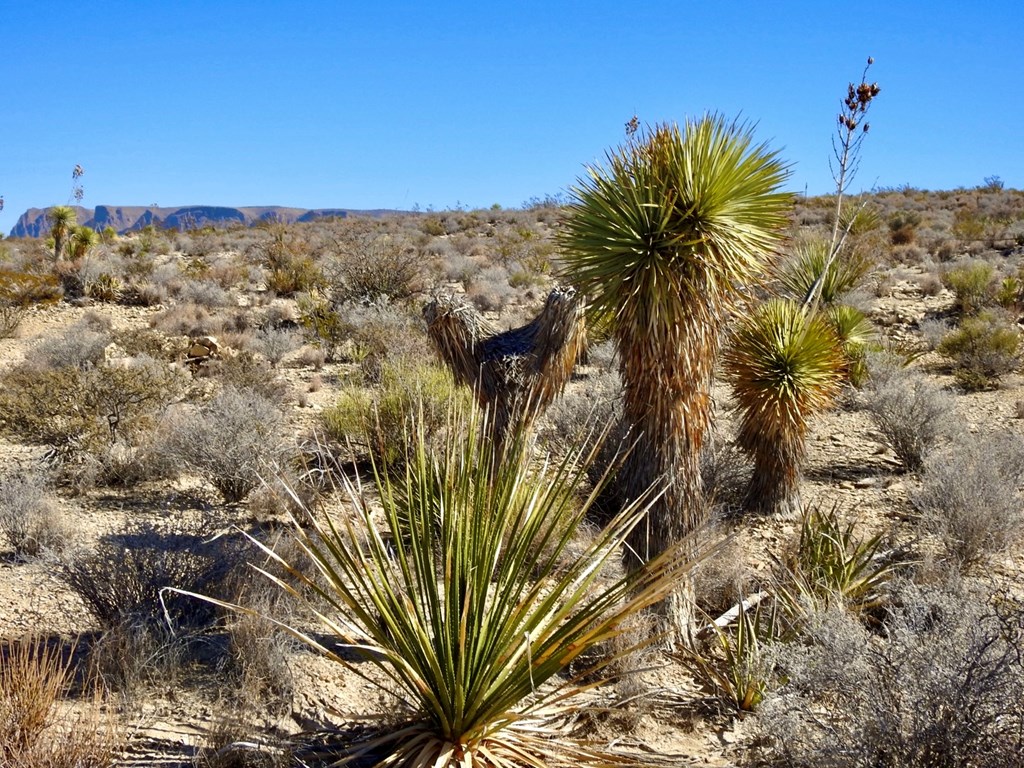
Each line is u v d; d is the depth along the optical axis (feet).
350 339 54.03
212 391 37.37
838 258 58.39
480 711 12.10
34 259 86.12
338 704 14.60
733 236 16.67
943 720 11.94
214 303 71.05
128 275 82.64
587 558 13.96
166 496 25.91
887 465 32.09
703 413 17.94
